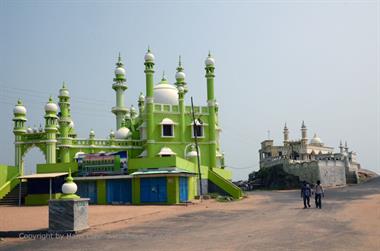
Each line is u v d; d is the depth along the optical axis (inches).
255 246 534.0
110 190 1567.4
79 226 724.0
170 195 1469.0
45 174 1589.6
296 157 3644.2
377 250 495.2
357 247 514.3
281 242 559.8
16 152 1854.1
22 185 1652.3
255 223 797.2
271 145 3823.8
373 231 644.7
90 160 1646.2
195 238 616.7
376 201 1317.7
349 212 966.4
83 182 1605.6
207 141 2086.6
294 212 1013.8
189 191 1659.7
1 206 1496.1
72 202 713.0
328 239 576.4
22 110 1879.9
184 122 2070.6
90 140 1999.3
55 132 1855.3
